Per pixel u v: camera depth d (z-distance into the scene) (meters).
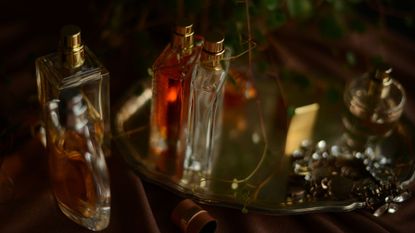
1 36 0.65
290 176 0.56
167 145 0.57
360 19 0.69
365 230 0.53
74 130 0.49
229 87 0.60
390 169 0.57
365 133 0.60
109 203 0.52
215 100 0.54
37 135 0.58
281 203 0.54
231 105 0.62
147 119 0.60
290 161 0.58
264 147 0.59
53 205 0.54
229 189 0.55
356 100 0.59
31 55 0.62
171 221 0.54
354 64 0.66
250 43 0.55
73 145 0.50
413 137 0.60
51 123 0.50
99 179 0.50
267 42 0.63
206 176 0.56
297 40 0.68
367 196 0.54
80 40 0.51
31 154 0.57
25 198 0.54
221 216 0.55
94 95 0.53
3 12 0.66
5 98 0.60
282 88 0.63
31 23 0.67
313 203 0.54
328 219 0.55
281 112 0.61
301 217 0.55
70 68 0.51
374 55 0.66
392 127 0.60
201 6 0.59
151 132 0.58
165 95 0.54
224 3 0.61
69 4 0.68
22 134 0.58
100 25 0.66
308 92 0.63
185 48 0.52
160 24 0.67
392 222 0.54
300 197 0.55
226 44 0.57
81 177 0.51
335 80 0.65
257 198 0.55
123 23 0.68
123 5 0.66
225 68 0.53
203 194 0.54
